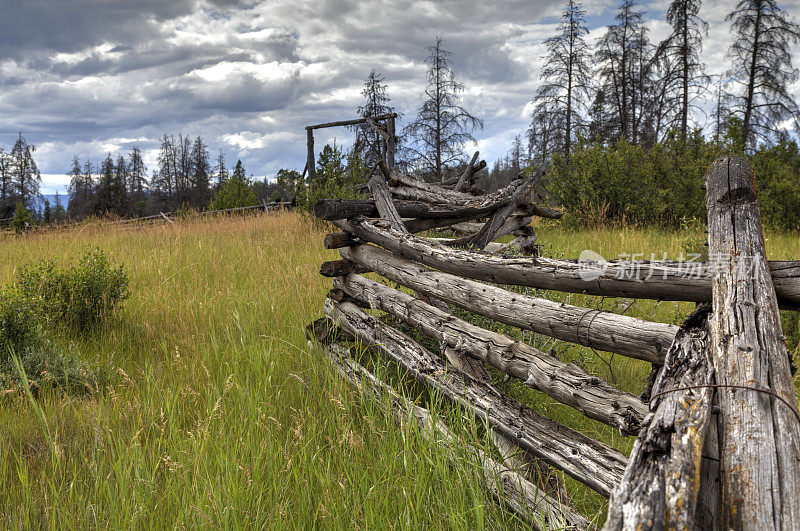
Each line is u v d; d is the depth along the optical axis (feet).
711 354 6.08
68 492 8.46
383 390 11.47
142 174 234.79
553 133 94.84
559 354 13.82
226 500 7.70
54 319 16.19
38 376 12.58
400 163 84.33
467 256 11.14
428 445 9.19
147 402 11.21
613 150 47.57
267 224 38.55
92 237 36.29
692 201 43.04
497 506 8.16
